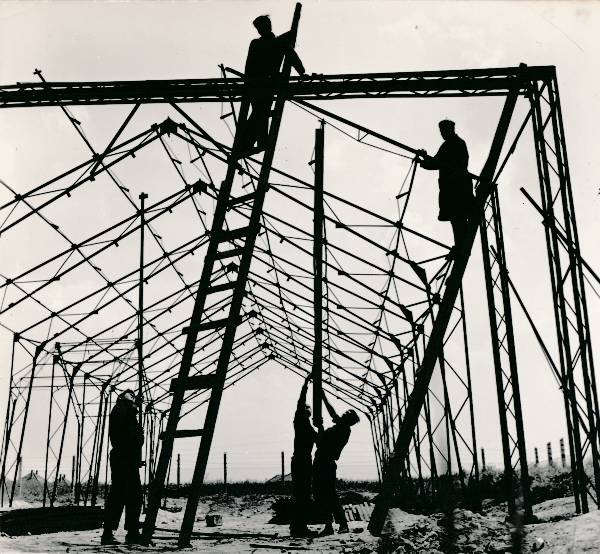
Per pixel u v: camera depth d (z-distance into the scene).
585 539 5.53
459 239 9.12
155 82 9.77
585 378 9.09
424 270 11.92
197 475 7.56
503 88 9.69
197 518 19.56
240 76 9.70
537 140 9.57
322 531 10.52
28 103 9.94
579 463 8.96
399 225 11.00
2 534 9.81
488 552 6.06
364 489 34.06
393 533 7.83
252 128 9.51
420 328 14.64
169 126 10.06
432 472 14.12
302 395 11.30
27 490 26.17
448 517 6.63
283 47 9.70
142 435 9.05
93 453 19.11
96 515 12.62
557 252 9.32
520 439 9.38
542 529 6.48
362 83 9.72
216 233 8.54
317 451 10.81
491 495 16.48
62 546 8.28
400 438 7.95
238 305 7.89
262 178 8.45
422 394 7.92
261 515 20.33
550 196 9.41
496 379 9.70
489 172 8.95
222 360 7.70
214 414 7.67
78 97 9.86
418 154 9.35
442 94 9.83
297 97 9.76
